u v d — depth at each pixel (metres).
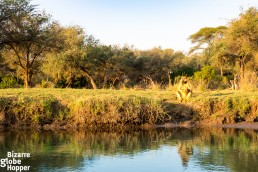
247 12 33.28
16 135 14.54
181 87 17.58
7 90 19.95
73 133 15.12
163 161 10.98
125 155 11.72
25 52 33.00
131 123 16.28
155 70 43.56
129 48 43.44
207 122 16.84
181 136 14.66
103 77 39.31
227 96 17.92
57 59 33.78
